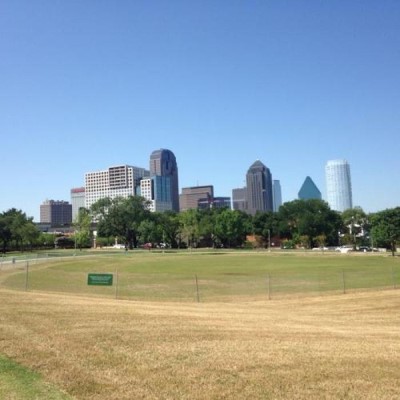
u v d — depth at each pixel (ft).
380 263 247.09
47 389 31.96
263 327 55.16
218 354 39.45
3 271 176.24
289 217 627.05
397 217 340.59
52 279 155.02
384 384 32.22
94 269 215.51
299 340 46.75
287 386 31.68
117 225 569.64
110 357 38.68
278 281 154.61
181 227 577.02
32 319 55.26
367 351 41.93
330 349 42.29
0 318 55.88
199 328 51.24
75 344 43.09
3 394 31.04
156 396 30.17
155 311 67.21
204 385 31.91
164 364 36.60
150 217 581.12
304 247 560.20
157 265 248.52
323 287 134.10
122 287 136.36
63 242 578.66
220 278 168.14
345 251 436.35
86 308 65.41
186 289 132.05
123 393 30.83
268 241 620.90
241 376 33.65
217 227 554.05
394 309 88.99
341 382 32.53
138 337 45.70
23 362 37.93
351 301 101.30
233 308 86.63
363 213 552.41
